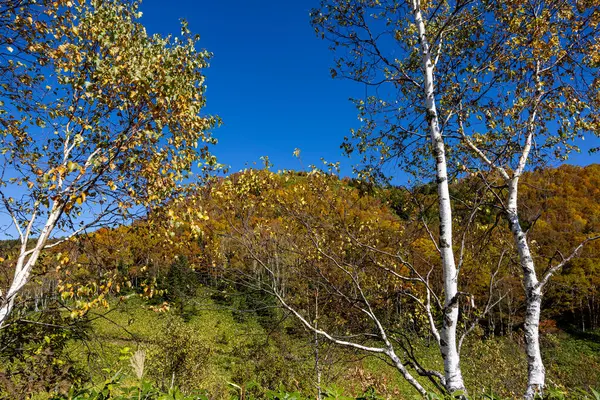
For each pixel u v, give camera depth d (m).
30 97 5.01
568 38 5.31
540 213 5.11
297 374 6.90
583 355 19.84
